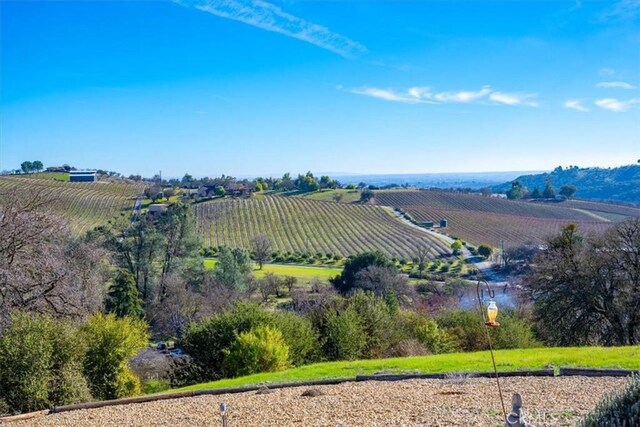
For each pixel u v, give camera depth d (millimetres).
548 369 13289
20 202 21375
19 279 19141
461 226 103875
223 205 117688
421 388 12234
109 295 46938
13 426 11688
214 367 20922
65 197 103938
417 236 98000
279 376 15992
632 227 28438
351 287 57812
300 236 100188
